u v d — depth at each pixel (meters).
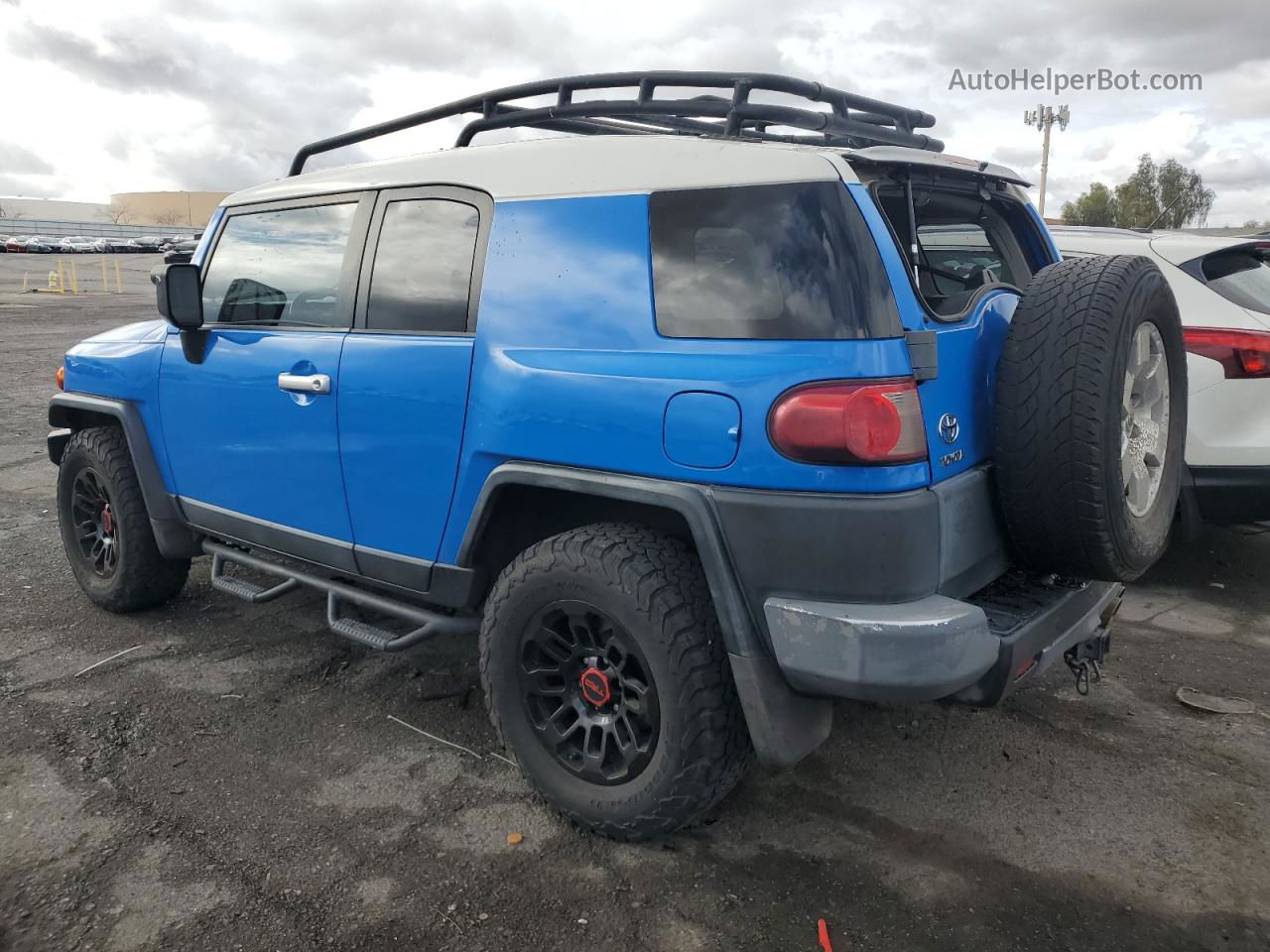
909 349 2.16
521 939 2.23
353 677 3.66
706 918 2.30
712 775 2.38
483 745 3.16
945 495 2.23
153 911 2.31
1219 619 4.31
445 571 2.86
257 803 2.79
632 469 2.36
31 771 2.95
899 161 2.49
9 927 2.25
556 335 2.54
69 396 4.18
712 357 2.26
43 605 4.39
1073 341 2.29
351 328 3.07
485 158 2.82
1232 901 2.37
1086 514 2.30
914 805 2.80
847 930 2.26
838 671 2.12
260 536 3.46
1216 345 4.27
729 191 2.32
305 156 3.98
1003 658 2.22
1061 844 2.61
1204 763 3.04
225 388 3.45
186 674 3.66
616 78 2.89
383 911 2.32
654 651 2.35
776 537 2.17
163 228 88.06
